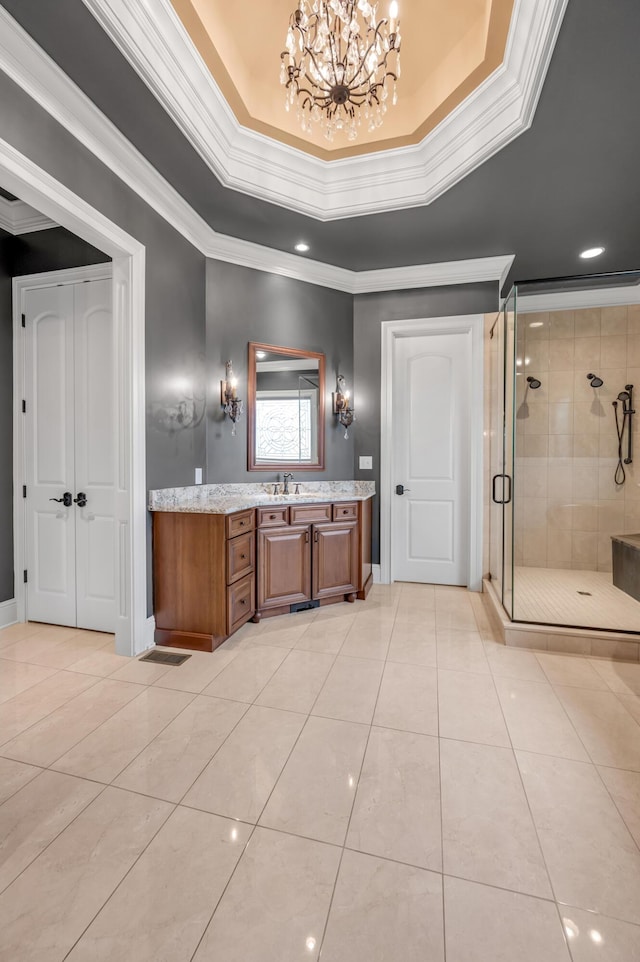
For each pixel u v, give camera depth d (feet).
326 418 12.72
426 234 10.61
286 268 11.84
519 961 3.27
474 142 7.81
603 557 13.07
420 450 13.12
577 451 13.17
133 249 8.00
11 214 9.61
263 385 11.66
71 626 9.79
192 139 7.33
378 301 12.97
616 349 12.88
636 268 12.59
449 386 12.86
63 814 4.63
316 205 9.62
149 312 8.55
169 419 9.23
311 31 6.59
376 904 3.70
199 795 4.90
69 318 9.58
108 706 6.64
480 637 9.25
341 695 6.95
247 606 9.48
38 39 5.52
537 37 5.76
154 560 8.87
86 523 9.57
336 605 11.21
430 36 7.32
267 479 11.75
